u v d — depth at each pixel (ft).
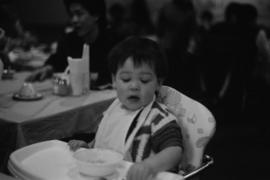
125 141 4.12
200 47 12.83
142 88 4.05
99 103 6.29
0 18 10.12
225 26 12.45
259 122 14.21
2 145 5.28
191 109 4.58
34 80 7.90
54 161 3.83
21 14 19.61
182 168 4.58
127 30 14.33
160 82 4.34
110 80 7.47
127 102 4.15
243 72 12.71
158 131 4.00
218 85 13.07
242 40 12.28
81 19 7.93
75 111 5.86
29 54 11.12
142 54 4.01
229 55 12.47
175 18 10.00
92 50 8.16
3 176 3.34
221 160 10.93
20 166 3.53
